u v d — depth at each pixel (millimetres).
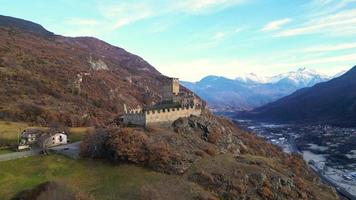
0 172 83188
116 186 78250
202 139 106688
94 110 190000
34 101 172250
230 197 81938
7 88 176250
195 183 83375
